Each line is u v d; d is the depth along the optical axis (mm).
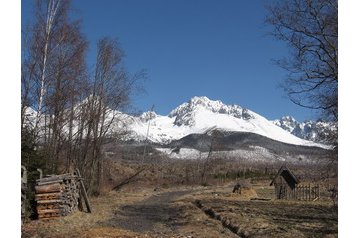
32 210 16875
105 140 33656
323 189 40250
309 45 19484
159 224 17953
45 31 24453
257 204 29672
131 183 49844
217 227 16969
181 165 91500
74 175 20203
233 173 85312
